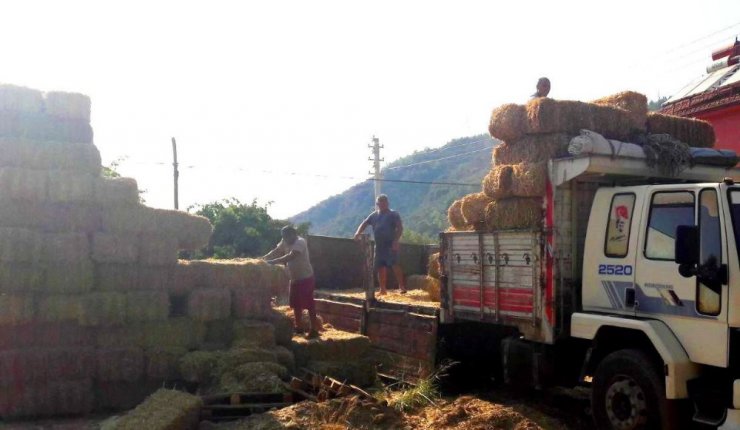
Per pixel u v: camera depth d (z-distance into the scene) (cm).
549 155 686
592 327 622
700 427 556
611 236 632
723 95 1280
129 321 805
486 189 743
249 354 800
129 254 806
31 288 748
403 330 879
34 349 756
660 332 562
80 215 786
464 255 780
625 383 586
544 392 805
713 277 529
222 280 873
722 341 523
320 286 1284
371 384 883
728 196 538
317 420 658
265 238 2892
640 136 713
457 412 677
